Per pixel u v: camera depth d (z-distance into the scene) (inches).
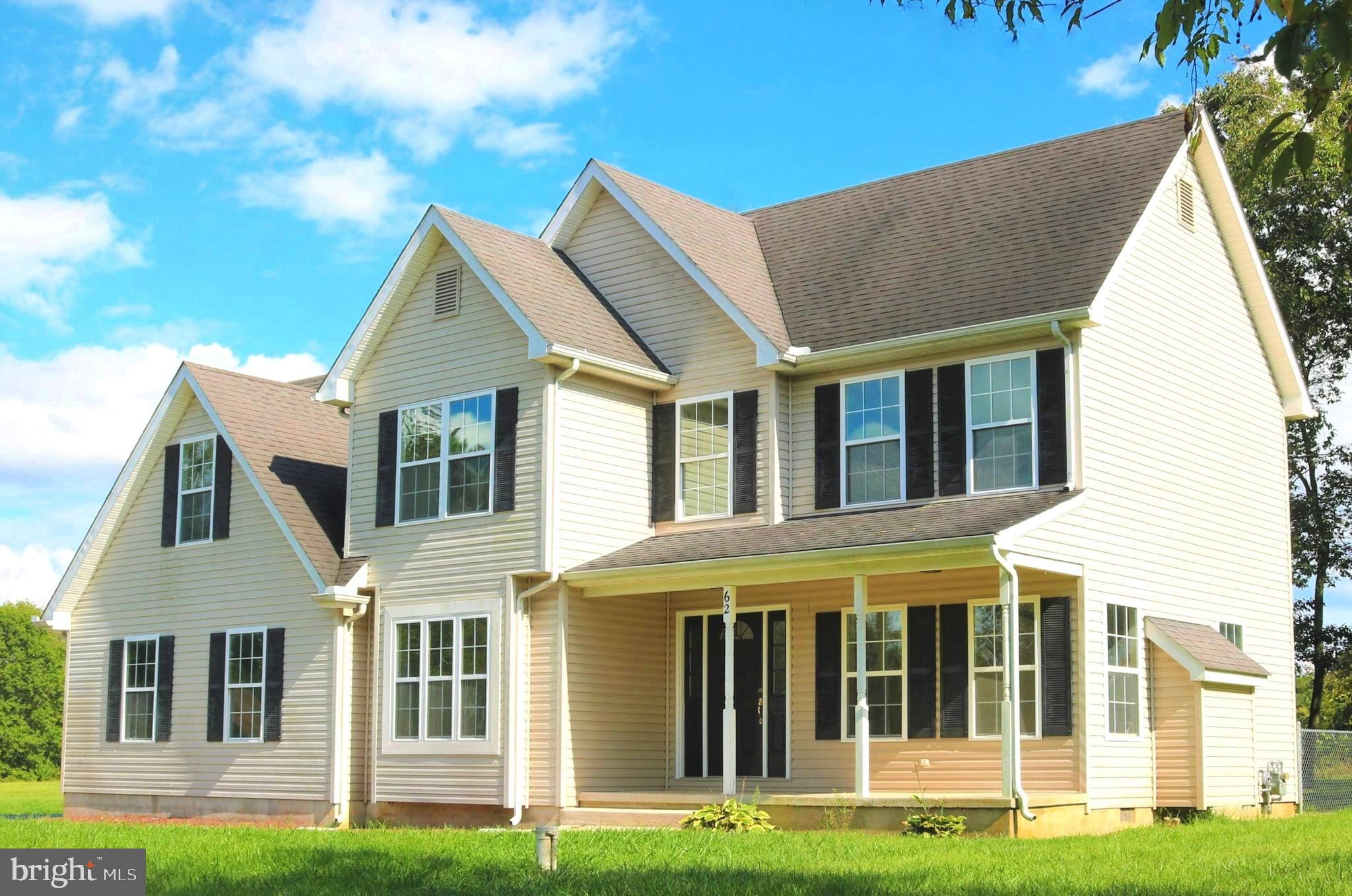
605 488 889.5
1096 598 770.8
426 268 940.0
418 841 709.3
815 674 862.5
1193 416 892.0
